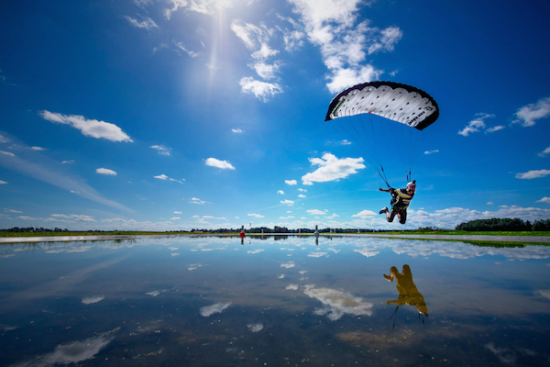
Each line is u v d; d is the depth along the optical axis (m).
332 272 8.41
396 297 5.54
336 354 3.16
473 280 7.08
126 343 3.51
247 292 6.02
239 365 2.91
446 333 3.75
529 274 7.85
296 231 63.81
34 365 2.91
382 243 22.17
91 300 5.49
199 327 4.04
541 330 3.83
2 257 13.15
